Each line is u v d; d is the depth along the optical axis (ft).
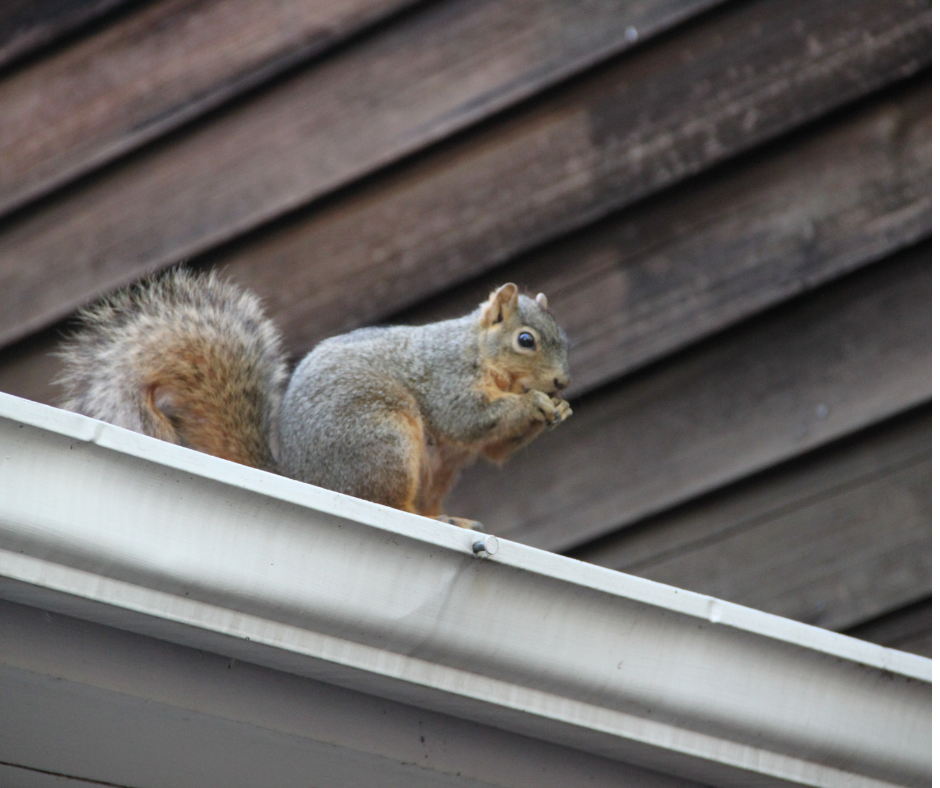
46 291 24.76
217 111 25.45
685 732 12.97
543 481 24.21
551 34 25.25
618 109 25.11
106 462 10.55
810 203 24.70
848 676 13.57
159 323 19.19
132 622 10.85
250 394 19.35
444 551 11.78
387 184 25.07
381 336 21.03
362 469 19.45
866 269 24.54
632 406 24.39
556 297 24.59
